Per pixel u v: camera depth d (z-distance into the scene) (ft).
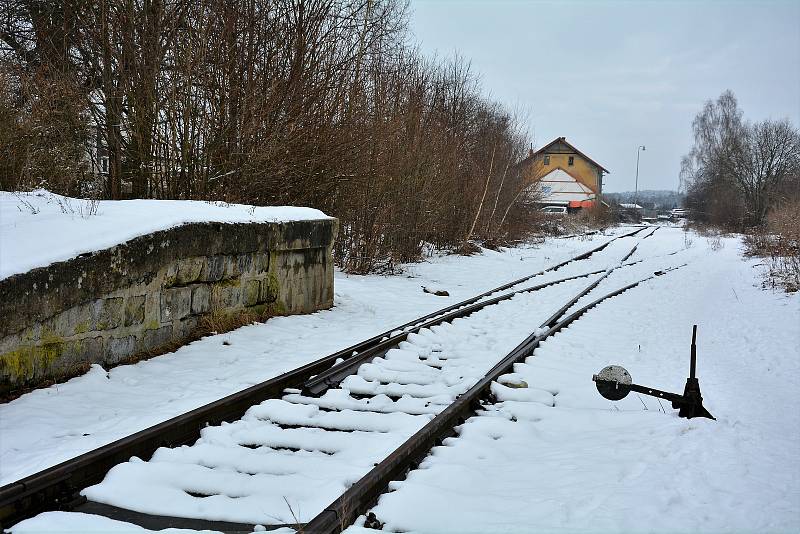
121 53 45.70
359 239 67.26
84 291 23.66
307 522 12.84
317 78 57.52
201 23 48.14
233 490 14.70
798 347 33.35
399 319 40.70
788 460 16.76
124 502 13.94
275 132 50.42
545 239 143.54
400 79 74.95
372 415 19.66
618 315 44.91
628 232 201.46
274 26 54.39
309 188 58.90
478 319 41.27
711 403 22.84
